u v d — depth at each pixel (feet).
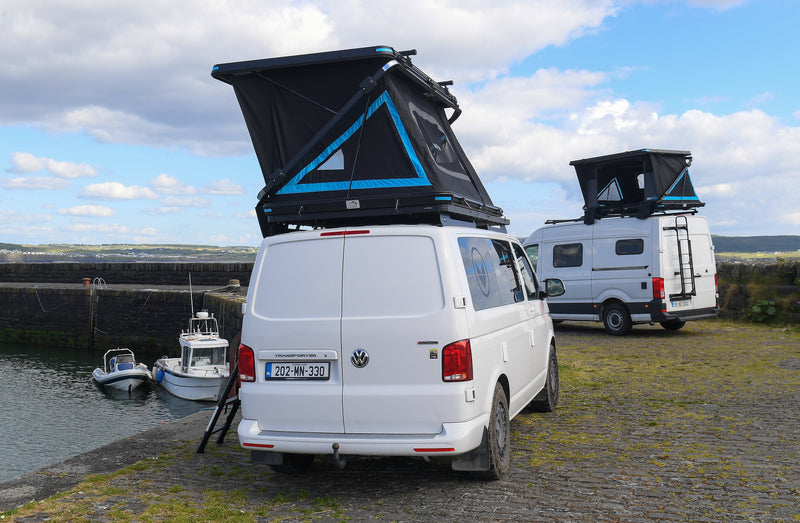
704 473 17.56
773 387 29.78
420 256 16.53
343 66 19.51
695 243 51.08
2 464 59.36
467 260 17.67
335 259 17.07
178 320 127.54
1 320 154.10
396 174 18.71
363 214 18.65
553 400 26.32
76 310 143.13
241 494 17.07
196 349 85.87
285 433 16.85
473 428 16.06
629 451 19.99
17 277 182.29
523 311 22.20
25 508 15.90
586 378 33.47
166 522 14.93
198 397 83.66
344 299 16.72
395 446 15.88
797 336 48.80
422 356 16.01
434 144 20.38
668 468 18.11
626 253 50.88
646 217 50.08
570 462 19.02
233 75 20.22
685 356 39.96
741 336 49.57
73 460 20.52
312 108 19.80
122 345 135.74
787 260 58.95
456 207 18.66
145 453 21.33
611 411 25.82
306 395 16.63
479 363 16.63
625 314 50.98
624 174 53.31
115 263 165.37
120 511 15.71
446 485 17.46
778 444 20.34
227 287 124.98
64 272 172.55
